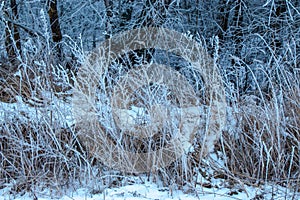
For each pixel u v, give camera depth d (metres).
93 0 7.44
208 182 3.22
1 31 6.52
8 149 3.33
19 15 7.59
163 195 3.04
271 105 3.57
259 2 6.93
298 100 3.51
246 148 3.35
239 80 4.74
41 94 3.55
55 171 3.29
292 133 3.38
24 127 3.49
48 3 7.35
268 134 3.36
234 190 3.10
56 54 5.17
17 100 3.56
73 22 7.70
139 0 7.01
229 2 7.03
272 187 2.95
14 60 5.04
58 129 3.41
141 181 3.29
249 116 3.60
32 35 6.50
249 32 6.69
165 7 6.80
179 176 3.20
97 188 3.16
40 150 3.37
